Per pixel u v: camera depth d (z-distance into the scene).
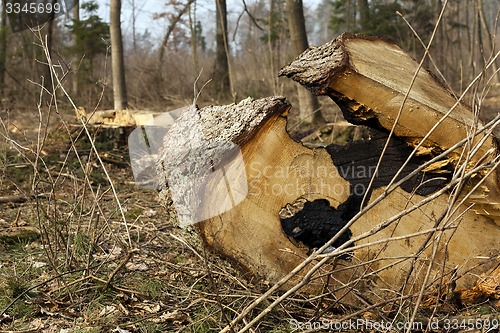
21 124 9.59
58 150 7.97
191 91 16.72
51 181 4.24
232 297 3.44
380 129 3.46
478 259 3.41
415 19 19.19
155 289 3.71
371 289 3.37
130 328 3.30
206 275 3.77
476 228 3.39
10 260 4.35
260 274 3.40
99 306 3.54
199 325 3.25
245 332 3.02
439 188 3.39
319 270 3.37
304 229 4.12
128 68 18.22
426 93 3.38
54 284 3.86
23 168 6.99
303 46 10.70
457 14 21.14
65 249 4.19
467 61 18.36
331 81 3.23
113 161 8.02
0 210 5.77
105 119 9.37
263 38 17.45
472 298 3.40
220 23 17.72
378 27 18.62
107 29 16.77
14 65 17.20
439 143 3.33
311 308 3.43
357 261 3.39
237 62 22.48
